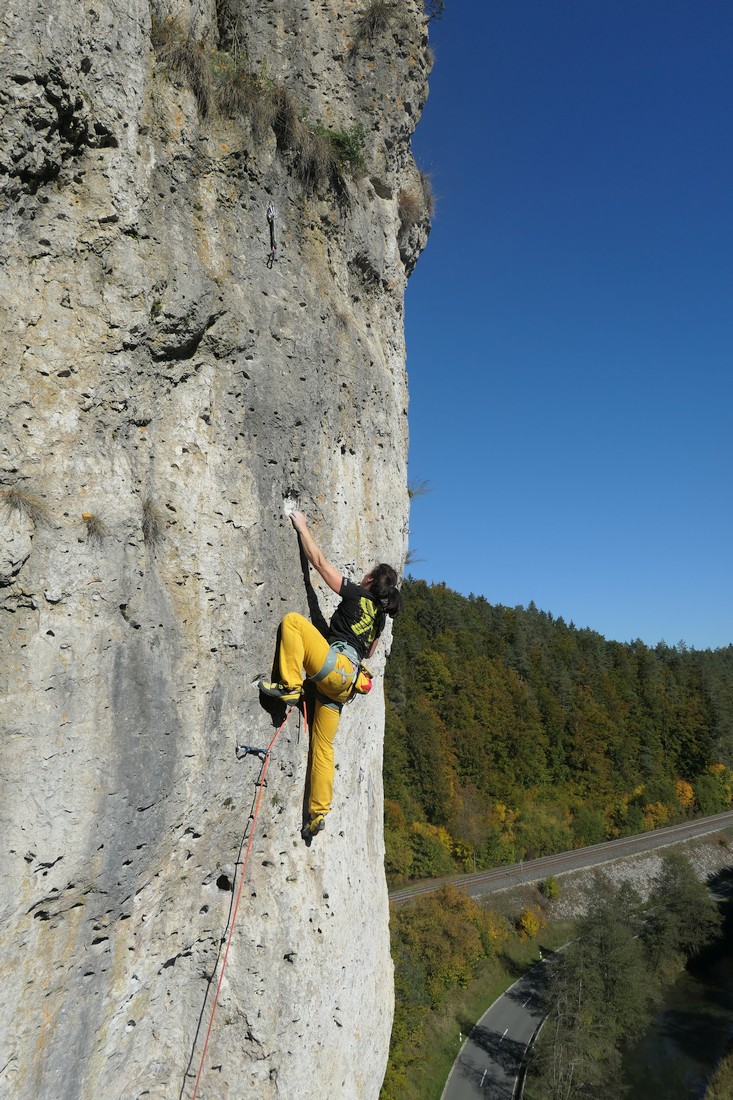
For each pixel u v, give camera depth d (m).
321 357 5.79
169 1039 4.86
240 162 5.04
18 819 3.54
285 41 6.12
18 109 3.47
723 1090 25.33
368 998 6.31
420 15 7.12
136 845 4.14
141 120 4.21
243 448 4.96
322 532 5.83
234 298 4.86
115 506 4.04
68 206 3.91
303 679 5.42
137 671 4.10
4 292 3.64
